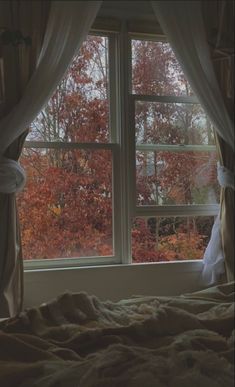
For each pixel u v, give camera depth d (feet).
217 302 7.58
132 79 9.64
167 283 9.61
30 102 7.59
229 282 9.21
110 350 5.73
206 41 7.24
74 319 6.65
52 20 6.77
